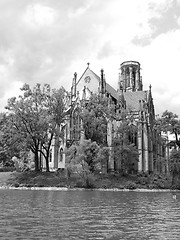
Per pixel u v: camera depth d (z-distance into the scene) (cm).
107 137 10169
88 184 7994
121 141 9606
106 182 8462
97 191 7231
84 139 8775
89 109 9869
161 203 4125
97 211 2955
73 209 3078
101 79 11238
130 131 9881
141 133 11138
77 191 6994
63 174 8650
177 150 9050
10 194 5406
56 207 3238
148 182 8812
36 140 9325
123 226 2086
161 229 1992
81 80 12231
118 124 10444
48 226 2019
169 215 2747
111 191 7462
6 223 2109
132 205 3741
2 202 3744
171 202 4322
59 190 7306
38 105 8988
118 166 10056
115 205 3691
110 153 9456
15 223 2116
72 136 10400
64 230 1886
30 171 9156
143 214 2798
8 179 8531
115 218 2480
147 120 11638
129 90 15575
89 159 8275
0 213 2638
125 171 9550
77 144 9456
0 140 10706
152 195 6056
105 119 9950
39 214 2608
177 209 3319
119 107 11431
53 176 8562
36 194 5494
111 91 13112
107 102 10100
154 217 2594
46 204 3569
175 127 8806
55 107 9181
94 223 2183
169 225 2162
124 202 4175
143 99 12688
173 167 8906
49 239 1628
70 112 10631
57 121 9262
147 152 11131
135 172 10400
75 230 1894
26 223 2122
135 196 5631
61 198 4612
